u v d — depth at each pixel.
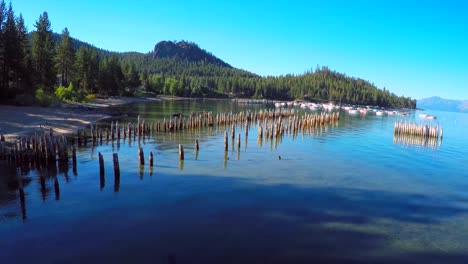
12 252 12.91
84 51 100.56
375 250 14.34
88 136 38.72
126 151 31.67
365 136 53.56
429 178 27.47
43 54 75.50
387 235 15.91
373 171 28.83
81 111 61.62
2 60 62.62
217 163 28.48
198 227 15.68
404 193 22.88
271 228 15.96
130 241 14.05
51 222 15.60
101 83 106.75
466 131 75.50
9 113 47.75
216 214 17.36
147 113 71.94
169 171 25.20
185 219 16.53
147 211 17.36
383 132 61.28
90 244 13.68
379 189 23.47
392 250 14.42
